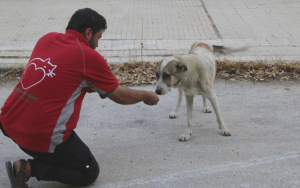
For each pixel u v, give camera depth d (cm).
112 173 385
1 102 568
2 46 777
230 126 483
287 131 465
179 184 363
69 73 320
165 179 372
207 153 420
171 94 595
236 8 1058
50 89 316
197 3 1119
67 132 332
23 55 729
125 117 519
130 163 404
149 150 431
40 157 334
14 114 324
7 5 1112
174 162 404
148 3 1125
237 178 370
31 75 321
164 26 903
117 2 1138
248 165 393
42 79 316
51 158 333
